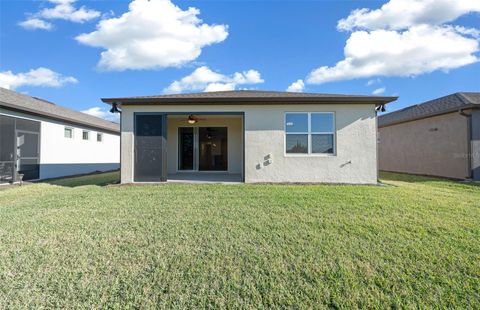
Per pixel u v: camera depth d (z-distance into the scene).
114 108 8.98
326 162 8.69
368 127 8.63
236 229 4.04
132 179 8.77
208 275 2.79
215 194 6.61
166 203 5.67
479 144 10.29
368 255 3.20
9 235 3.79
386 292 2.53
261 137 8.78
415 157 13.59
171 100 8.53
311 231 3.96
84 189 7.66
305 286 2.62
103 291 2.53
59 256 3.17
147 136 8.87
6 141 9.62
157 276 2.77
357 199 5.98
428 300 2.42
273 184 8.35
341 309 2.32
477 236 3.77
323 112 8.75
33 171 10.89
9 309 2.29
